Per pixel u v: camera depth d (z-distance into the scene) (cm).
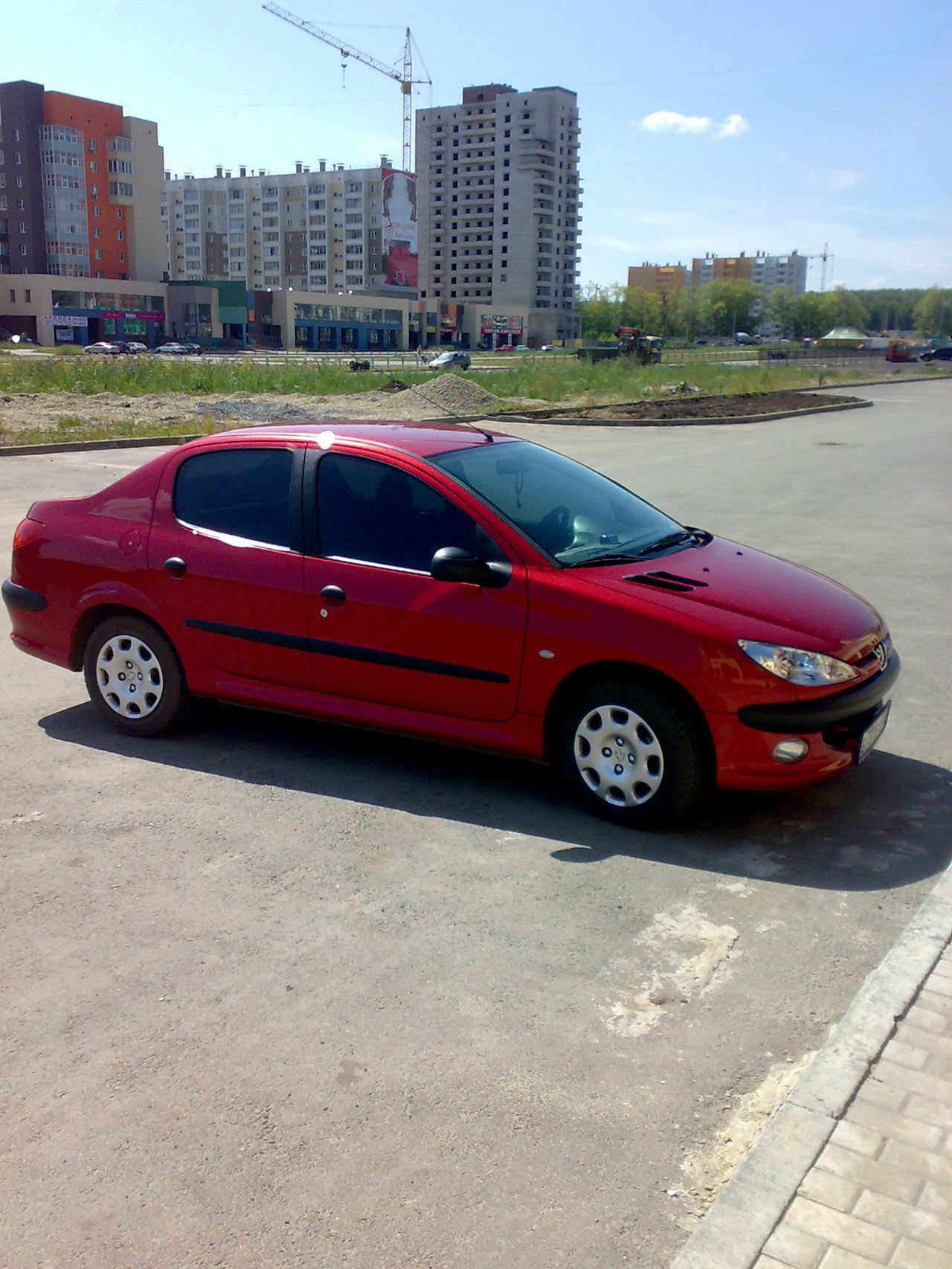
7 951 364
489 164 18025
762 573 497
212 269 18262
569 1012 329
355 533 498
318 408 2833
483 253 18488
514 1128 278
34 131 12144
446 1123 280
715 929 377
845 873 418
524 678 458
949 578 947
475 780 511
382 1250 240
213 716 602
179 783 507
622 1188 258
